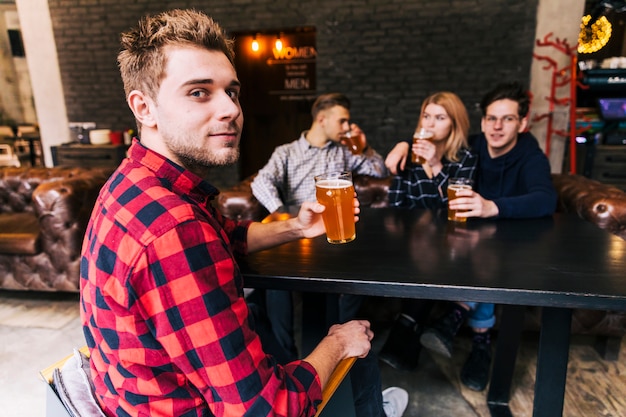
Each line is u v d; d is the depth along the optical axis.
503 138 1.78
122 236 0.65
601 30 4.74
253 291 1.57
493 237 1.31
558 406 1.17
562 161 4.70
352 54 4.90
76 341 2.19
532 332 2.17
